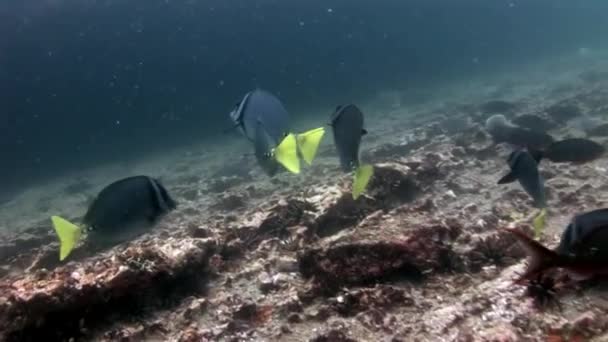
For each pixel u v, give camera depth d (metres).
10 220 16.28
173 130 37.62
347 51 46.38
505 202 7.24
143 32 34.12
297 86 44.38
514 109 17.88
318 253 4.75
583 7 80.25
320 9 42.50
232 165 17.08
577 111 14.89
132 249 4.93
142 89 36.91
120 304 4.44
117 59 33.62
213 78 40.56
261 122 3.57
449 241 4.75
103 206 3.75
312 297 4.57
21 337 3.96
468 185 8.28
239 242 6.20
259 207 8.34
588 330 3.19
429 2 49.41
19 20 28.16
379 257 4.47
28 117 31.97
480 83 38.78
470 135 12.82
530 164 4.41
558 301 3.51
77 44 30.86
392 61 49.66
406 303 4.09
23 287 4.18
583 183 7.48
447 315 3.68
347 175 7.38
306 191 7.78
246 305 4.50
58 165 31.73
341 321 3.98
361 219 6.53
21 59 29.06
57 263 7.91
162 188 4.07
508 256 4.70
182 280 4.98
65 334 4.13
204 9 36.88
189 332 4.12
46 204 17.72
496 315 3.50
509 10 59.94
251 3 39.16
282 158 2.77
